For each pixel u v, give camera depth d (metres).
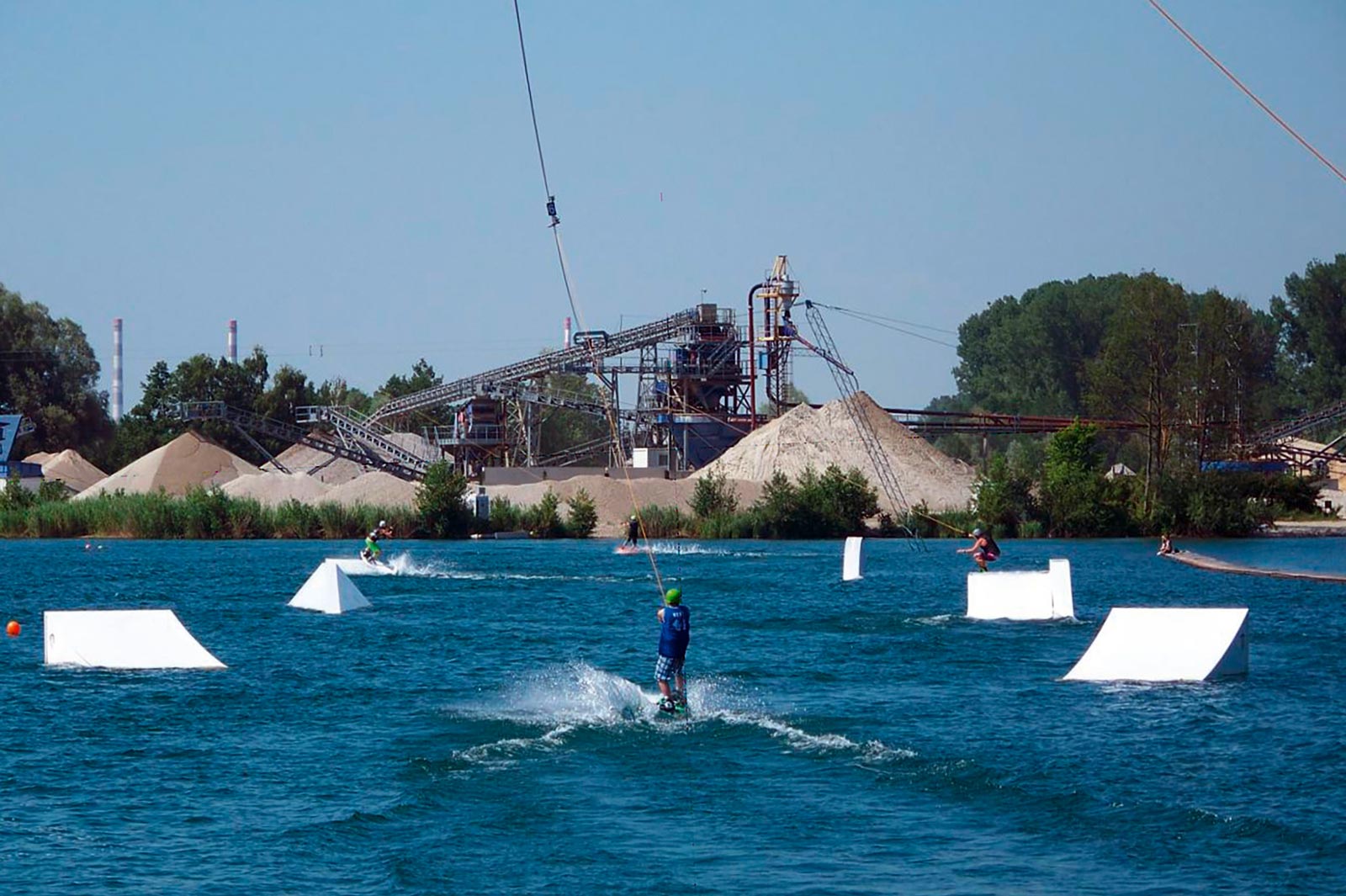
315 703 117.56
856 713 112.00
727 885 70.00
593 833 78.69
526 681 129.00
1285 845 75.69
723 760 95.81
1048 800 84.81
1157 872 71.56
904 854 74.94
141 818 82.12
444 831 79.00
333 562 198.88
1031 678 130.12
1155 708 113.50
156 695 121.44
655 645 155.25
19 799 86.12
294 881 70.81
